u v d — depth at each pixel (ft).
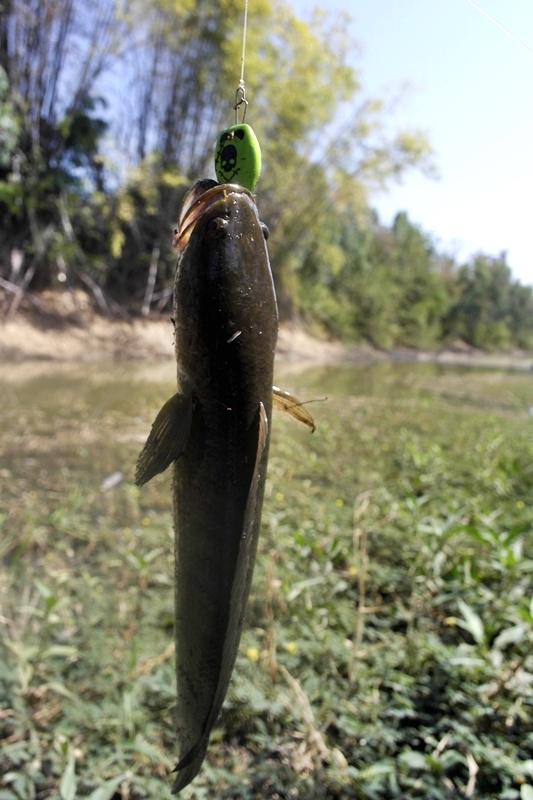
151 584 2.93
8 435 5.55
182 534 1.06
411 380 15.15
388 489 4.41
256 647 2.44
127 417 6.70
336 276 25.58
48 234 11.98
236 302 1.00
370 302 26.40
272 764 1.94
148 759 1.93
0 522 3.10
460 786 1.86
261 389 1.04
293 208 17.99
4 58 10.78
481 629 2.17
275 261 18.22
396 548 3.36
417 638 2.49
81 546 3.34
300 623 2.59
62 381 9.12
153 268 13.87
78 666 2.28
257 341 1.02
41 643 2.33
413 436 6.28
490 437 5.93
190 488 1.04
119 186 13.53
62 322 12.11
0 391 7.89
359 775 1.86
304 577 2.88
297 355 18.76
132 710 2.06
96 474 4.58
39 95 11.49
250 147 1.07
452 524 2.76
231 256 1.00
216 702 0.99
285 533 3.36
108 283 14.10
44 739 1.96
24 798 1.72
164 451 1.02
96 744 1.95
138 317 13.78
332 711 2.13
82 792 1.77
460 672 2.26
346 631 2.61
